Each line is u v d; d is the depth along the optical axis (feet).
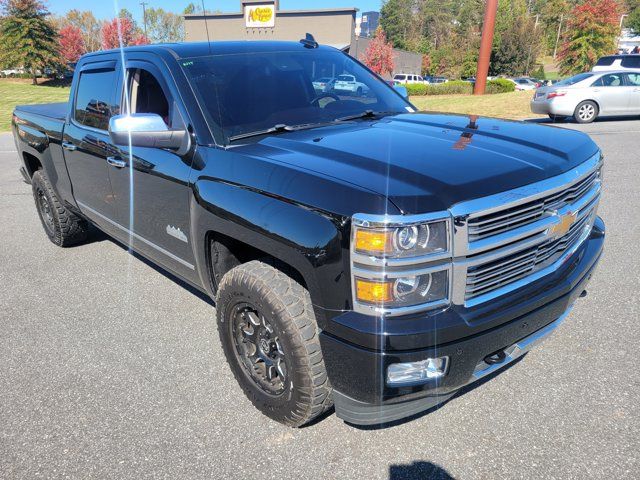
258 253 10.16
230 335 9.46
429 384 7.39
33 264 17.01
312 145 9.06
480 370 8.01
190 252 10.53
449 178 7.38
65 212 17.21
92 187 13.96
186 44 11.98
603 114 44.29
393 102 13.03
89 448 8.80
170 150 10.26
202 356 11.37
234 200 8.70
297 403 8.36
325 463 8.30
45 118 16.30
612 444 8.33
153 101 11.32
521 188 7.52
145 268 16.34
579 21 110.11
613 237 16.90
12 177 31.86
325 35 132.46
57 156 15.55
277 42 13.01
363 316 7.10
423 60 252.62
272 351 8.75
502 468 8.01
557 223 8.12
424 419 9.14
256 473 8.16
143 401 9.94
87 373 10.89
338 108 11.89
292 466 8.27
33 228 20.99
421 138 9.28
